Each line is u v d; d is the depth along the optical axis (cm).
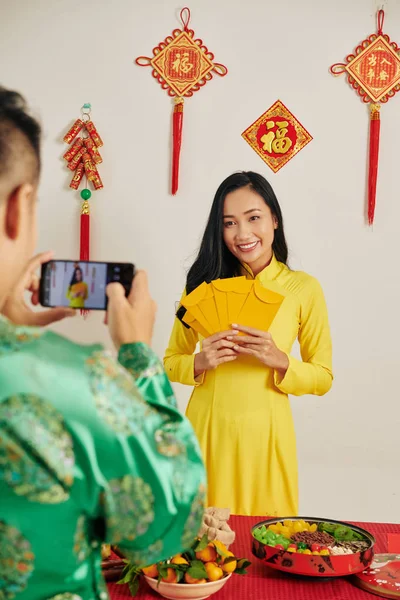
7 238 64
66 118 322
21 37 321
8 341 59
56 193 322
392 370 321
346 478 319
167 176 321
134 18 320
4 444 55
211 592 112
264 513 207
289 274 222
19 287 87
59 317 87
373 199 314
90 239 321
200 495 63
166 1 319
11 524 57
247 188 212
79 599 61
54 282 88
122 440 58
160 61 319
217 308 202
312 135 318
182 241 321
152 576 113
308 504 317
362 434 320
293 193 319
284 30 317
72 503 58
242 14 318
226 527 135
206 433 209
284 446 208
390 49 316
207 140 320
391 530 149
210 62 317
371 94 315
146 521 60
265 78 318
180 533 63
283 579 122
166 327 322
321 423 321
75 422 57
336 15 316
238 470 206
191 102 319
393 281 319
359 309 320
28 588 58
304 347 222
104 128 321
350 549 127
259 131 318
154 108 321
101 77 321
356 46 317
